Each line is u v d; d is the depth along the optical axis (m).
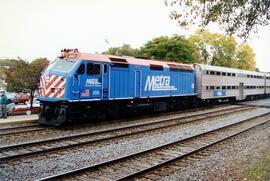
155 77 20.20
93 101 15.88
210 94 27.34
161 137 12.99
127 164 8.83
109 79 16.58
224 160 9.55
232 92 32.06
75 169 8.03
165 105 21.70
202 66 26.03
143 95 19.17
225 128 15.80
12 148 10.19
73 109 15.02
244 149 11.15
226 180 7.53
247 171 8.05
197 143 12.01
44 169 8.19
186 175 8.02
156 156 9.87
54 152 9.91
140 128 15.14
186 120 18.41
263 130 15.52
